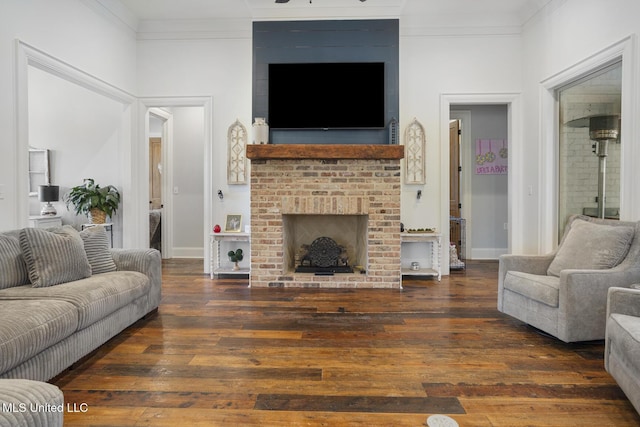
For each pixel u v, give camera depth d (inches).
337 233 186.2
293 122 174.4
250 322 119.0
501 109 237.6
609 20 126.4
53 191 183.3
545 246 166.4
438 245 178.2
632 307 76.6
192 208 245.3
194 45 189.3
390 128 171.8
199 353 95.7
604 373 85.5
